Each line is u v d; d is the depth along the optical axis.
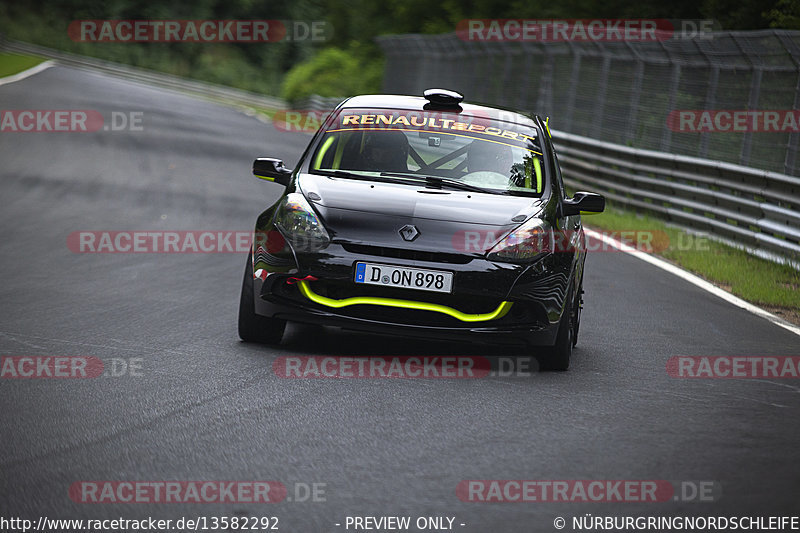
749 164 53.81
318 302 21.58
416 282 21.19
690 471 15.11
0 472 13.78
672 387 21.17
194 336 23.72
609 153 63.28
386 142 25.03
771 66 53.22
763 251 44.28
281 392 18.88
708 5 98.75
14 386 18.41
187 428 16.33
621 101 73.62
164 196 55.59
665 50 63.50
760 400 20.31
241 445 15.55
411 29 198.88
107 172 64.81
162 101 143.62
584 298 33.00
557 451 15.93
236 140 99.81
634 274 39.31
